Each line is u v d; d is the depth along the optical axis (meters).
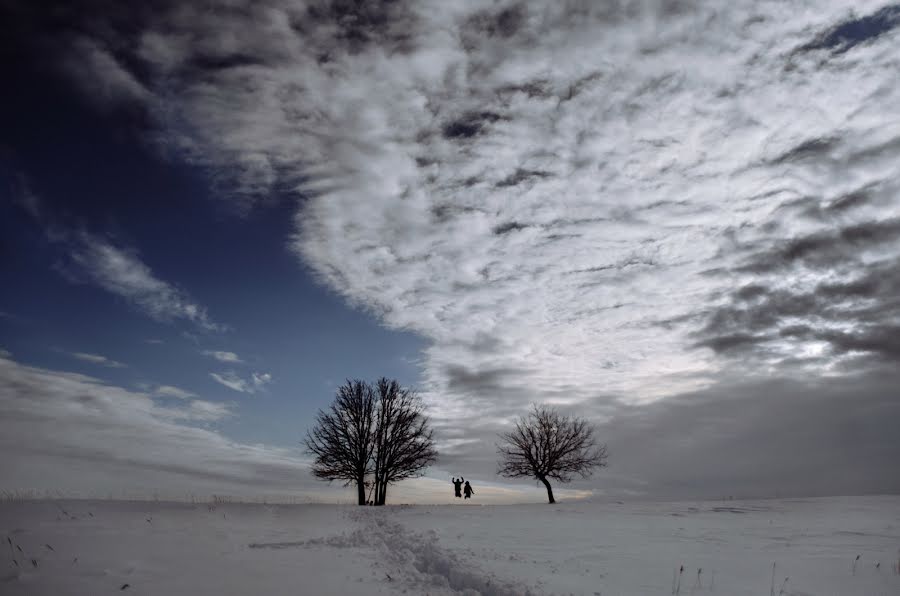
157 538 14.44
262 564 11.93
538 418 52.09
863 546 15.74
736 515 26.30
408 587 10.33
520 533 19.08
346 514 25.98
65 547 11.98
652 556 14.05
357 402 48.47
